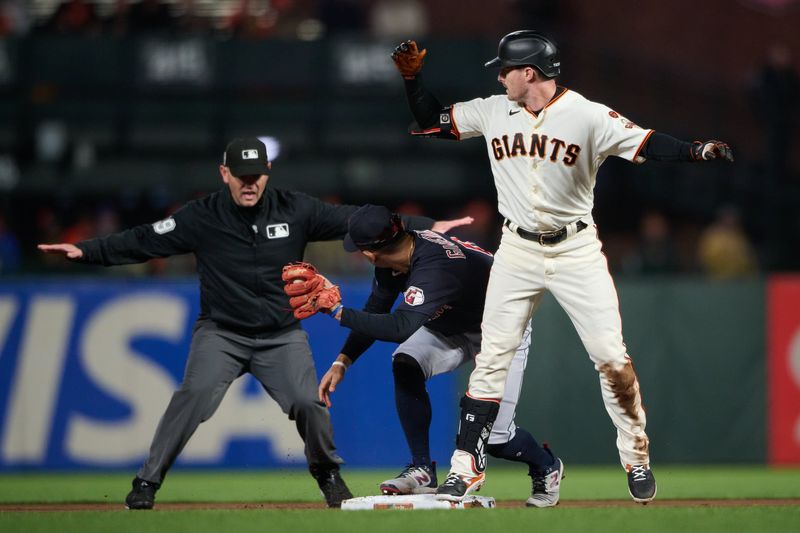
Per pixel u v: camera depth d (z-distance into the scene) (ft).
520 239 60.59
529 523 52.37
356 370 112.47
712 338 118.42
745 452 117.80
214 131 167.63
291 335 66.59
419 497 61.52
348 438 111.96
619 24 212.84
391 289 65.92
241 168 63.57
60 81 165.99
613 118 58.65
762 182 182.50
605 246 175.11
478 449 61.67
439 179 165.27
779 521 53.98
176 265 135.23
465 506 61.36
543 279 60.49
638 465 62.49
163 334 113.29
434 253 61.93
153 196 164.66
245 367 67.26
